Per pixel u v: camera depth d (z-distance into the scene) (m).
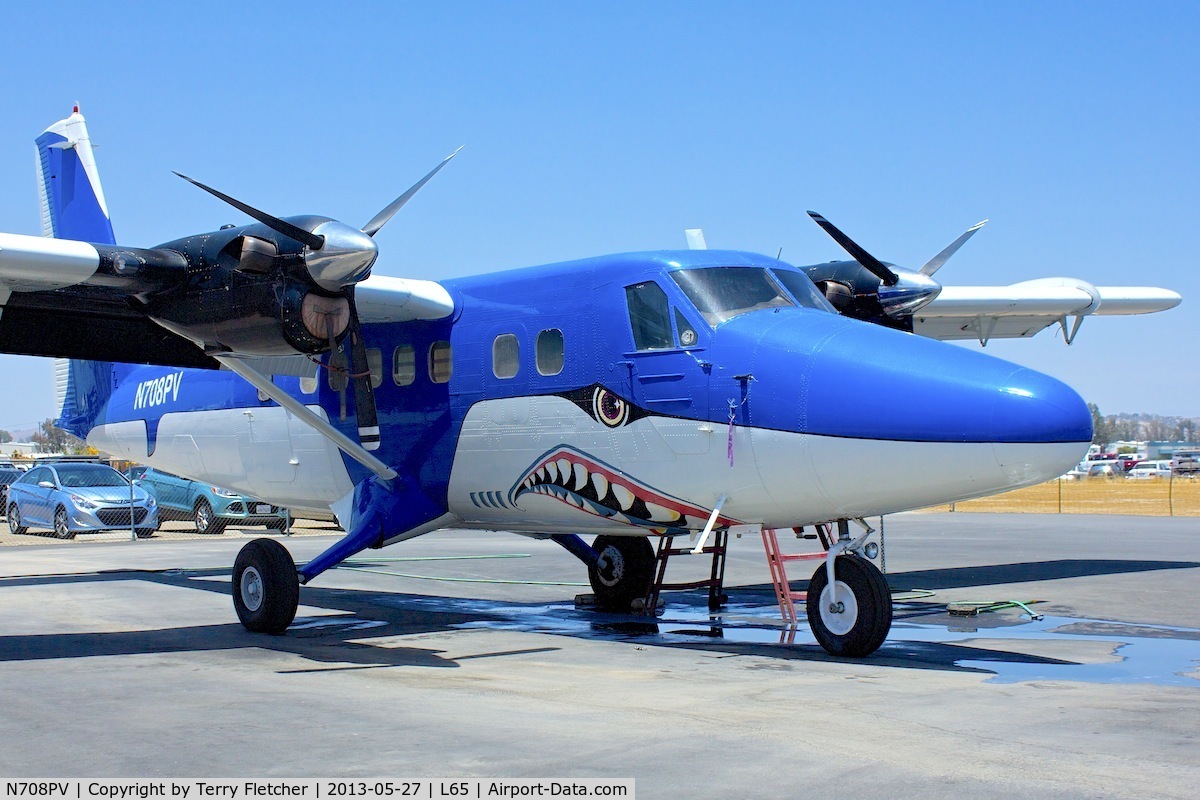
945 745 5.35
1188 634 9.40
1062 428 7.17
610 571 11.45
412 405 10.31
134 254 8.76
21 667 7.89
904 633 9.48
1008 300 14.10
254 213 8.47
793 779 4.79
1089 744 5.36
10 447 96.88
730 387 8.23
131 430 13.87
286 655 8.48
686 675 7.46
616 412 8.85
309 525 28.11
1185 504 38.09
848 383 7.75
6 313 9.81
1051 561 15.93
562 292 9.41
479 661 8.17
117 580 14.28
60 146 14.95
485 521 10.35
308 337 8.72
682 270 8.81
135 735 5.68
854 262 11.12
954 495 7.56
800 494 8.05
